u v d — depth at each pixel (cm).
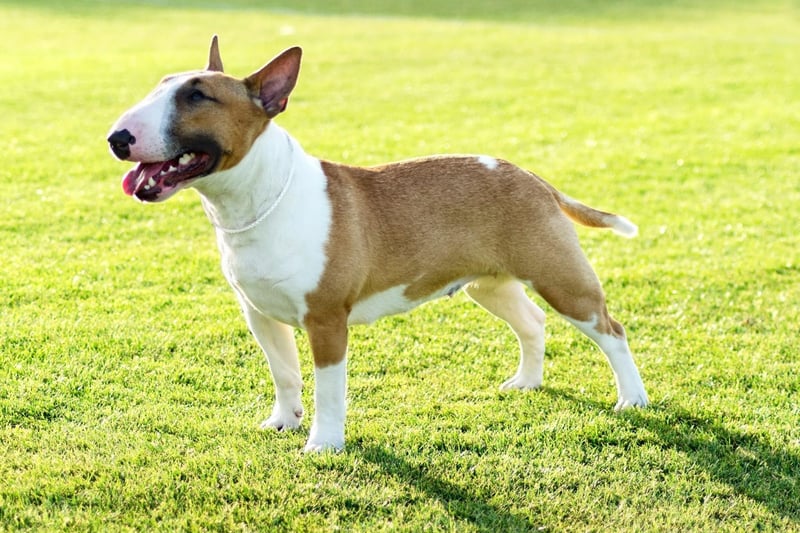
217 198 475
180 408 560
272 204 474
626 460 502
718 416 557
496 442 518
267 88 466
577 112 1609
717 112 1591
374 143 1371
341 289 491
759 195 1099
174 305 738
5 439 512
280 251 479
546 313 736
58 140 1349
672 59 2147
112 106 1620
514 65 2091
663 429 539
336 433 507
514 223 528
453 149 1341
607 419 549
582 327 554
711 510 456
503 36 2570
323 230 484
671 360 645
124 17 2905
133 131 433
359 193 509
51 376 595
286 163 478
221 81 455
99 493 454
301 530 429
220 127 450
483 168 536
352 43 2428
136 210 1004
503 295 585
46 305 725
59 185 1102
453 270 532
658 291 788
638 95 1750
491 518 444
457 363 645
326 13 3225
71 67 2006
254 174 468
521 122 1532
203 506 446
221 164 457
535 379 605
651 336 695
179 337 672
